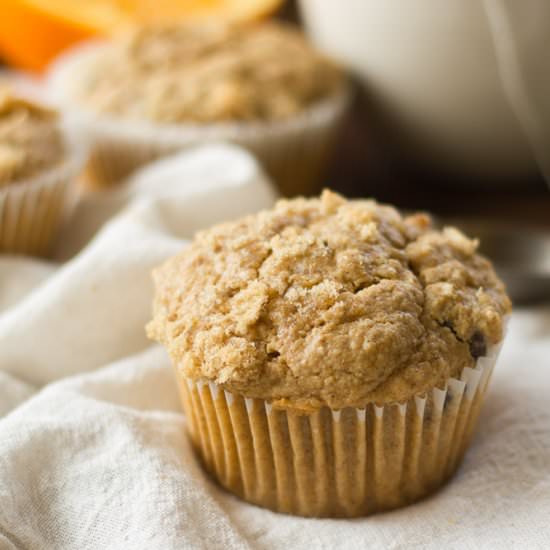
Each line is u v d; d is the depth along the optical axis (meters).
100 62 0.54
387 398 0.36
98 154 0.53
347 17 0.52
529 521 0.36
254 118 0.52
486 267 0.39
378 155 0.58
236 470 0.38
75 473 0.37
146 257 0.42
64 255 0.47
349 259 0.37
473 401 0.37
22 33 0.62
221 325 0.37
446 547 0.36
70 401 0.38
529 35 0.48
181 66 0.53
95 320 0.41
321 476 0.37
